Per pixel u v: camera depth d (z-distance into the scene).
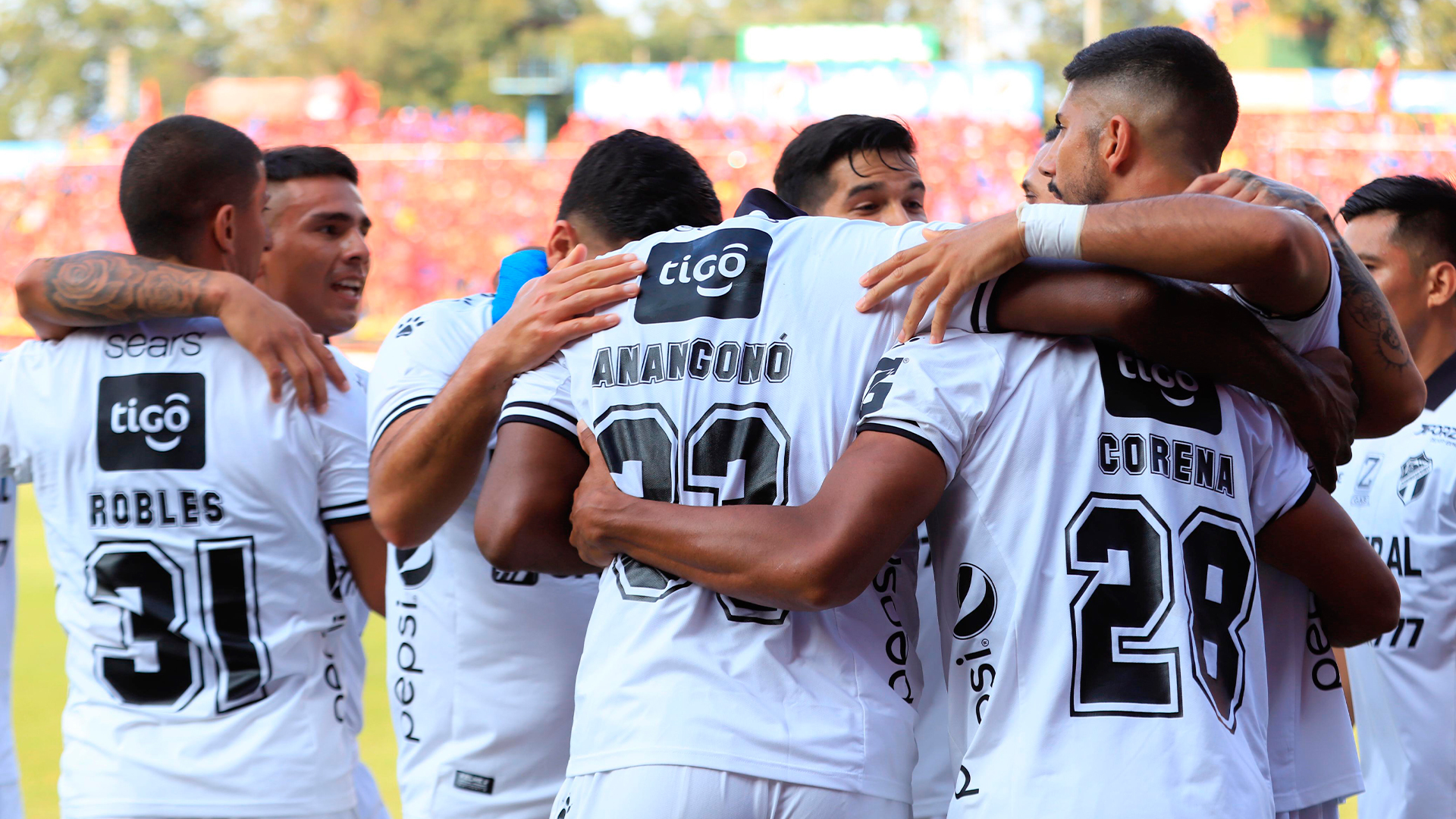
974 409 3.49
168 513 4.96
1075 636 3.41
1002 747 3.45
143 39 98.31
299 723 5.04
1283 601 4.04
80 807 4.92
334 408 5.20
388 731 10.98
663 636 3.58
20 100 96.19
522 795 5.01
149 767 4.85
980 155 46.22
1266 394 3.59
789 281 3.76
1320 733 4.07
